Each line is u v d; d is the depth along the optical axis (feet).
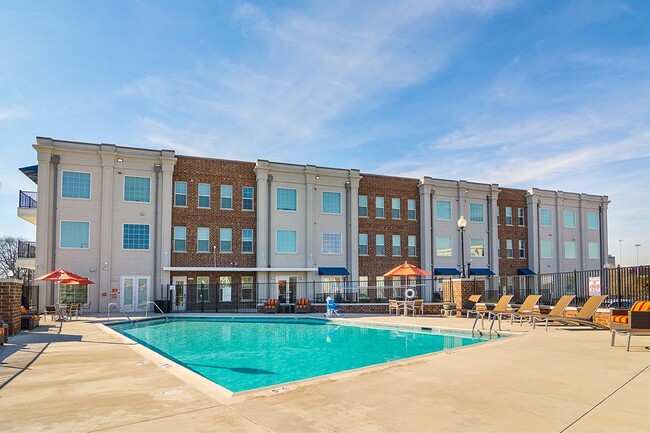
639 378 25.36
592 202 163.22
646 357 32.24
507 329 53.52
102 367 30.48
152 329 70.79
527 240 152.97
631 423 17.67
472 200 145.18
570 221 158.92
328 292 123.54
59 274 78.13
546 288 92.79
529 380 25.09
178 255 111.04
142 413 19.44
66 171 102.99
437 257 138.41
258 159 118.93
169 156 109.91
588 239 160.97
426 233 136.87
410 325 64.34
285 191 122.52
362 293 127.85
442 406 20.21
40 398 22.15
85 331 56.44
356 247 127.95
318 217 125.59
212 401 21.25
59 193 101.86
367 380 25.20
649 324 34.91
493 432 16.88
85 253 102.63
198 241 113.50
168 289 106.42
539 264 150.92
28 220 115.55
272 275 119.03
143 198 108.58
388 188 136.05
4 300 50.49
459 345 49.67
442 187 141.18
